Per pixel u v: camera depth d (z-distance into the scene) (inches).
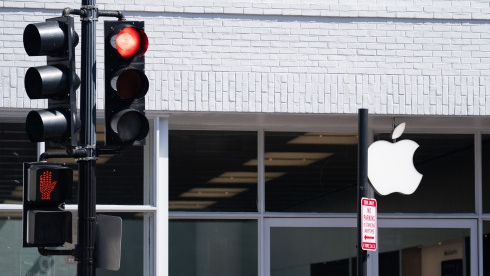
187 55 583.2
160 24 582.9
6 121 581.9
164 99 579.8
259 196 629.9
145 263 593.6
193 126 627.8
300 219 634.2
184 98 581.3
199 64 584.1
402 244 644.7
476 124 635.5
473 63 602.2
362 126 453.7
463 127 650.2
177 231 620.1
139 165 599.5
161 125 591.2
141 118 414.3
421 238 645.9
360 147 453.7
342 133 644.7
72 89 405.4
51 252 418.3
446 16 601.0
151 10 581.6
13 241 577.3
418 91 597.6
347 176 641.6
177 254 618.2
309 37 593.3
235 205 626.8
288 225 633.6
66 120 406.0
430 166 650.8
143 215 596.1
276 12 590.6
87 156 414.3
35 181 413.1
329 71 592.7
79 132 416.2
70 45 405.7
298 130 639.8
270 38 590.6
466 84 600.7
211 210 623.8
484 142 655.1
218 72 585.3
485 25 604.7
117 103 413.1
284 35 591.5
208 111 582.9
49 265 580.1
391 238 644.7
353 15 595.2
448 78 600.1
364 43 596.4
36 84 410.3
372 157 605.0
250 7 588.7
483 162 655.8
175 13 584.4
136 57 414.0
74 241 446.6
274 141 637.3
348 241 639.1
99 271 591.2
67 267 581.6
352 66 594.9
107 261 419.2
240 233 627.5
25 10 573.0
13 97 566.9
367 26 597.6
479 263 645.9
